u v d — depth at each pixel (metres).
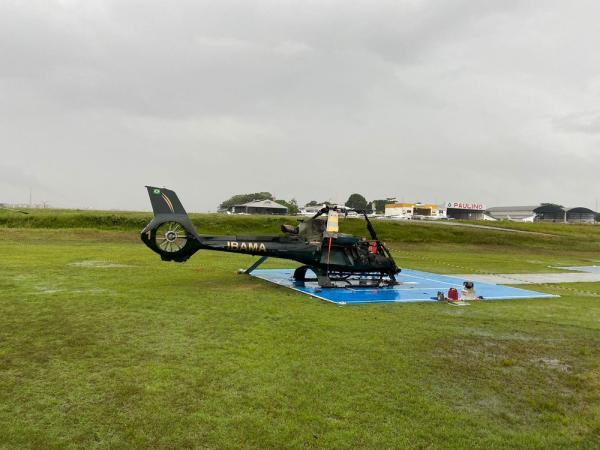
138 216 35.84
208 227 34.78
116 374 5.81
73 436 4.26
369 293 13.07
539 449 4.38
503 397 5.59
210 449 4.10
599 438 4.63
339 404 5.16
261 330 8.17
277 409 4.96
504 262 25.66
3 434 4.25
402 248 30.92
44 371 5.85
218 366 6.22
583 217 135.50
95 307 9.50
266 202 91.94
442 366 6.62
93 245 24.48
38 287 11.58
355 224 37.00
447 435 4.56
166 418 4.66
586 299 13.24
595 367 6.80
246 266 18.14
